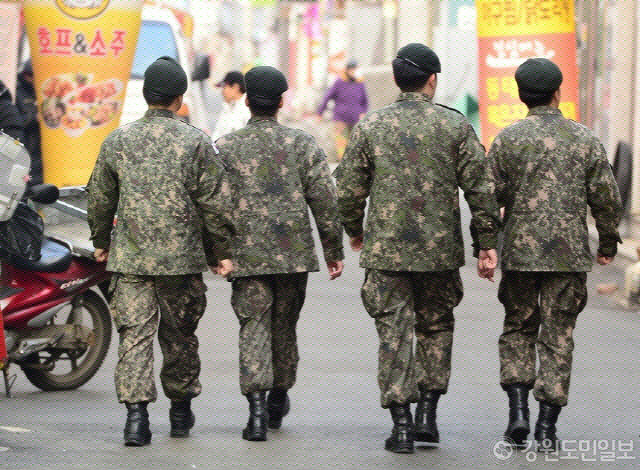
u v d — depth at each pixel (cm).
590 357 2562
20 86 3225
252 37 18075
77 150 2964
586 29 5169
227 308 3069
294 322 1894
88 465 1631
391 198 1727
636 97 4400
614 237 1795
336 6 11281
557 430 1916
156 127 1738
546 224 1750
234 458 1689
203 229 1791
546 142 1755
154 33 4119
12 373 2336
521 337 1806
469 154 1728
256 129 1833
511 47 3441
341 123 7200
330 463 1672
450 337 1788
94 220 1777
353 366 2417
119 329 1747
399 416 1739
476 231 1762
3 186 1814
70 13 2905
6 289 2062
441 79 6397
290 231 1823
